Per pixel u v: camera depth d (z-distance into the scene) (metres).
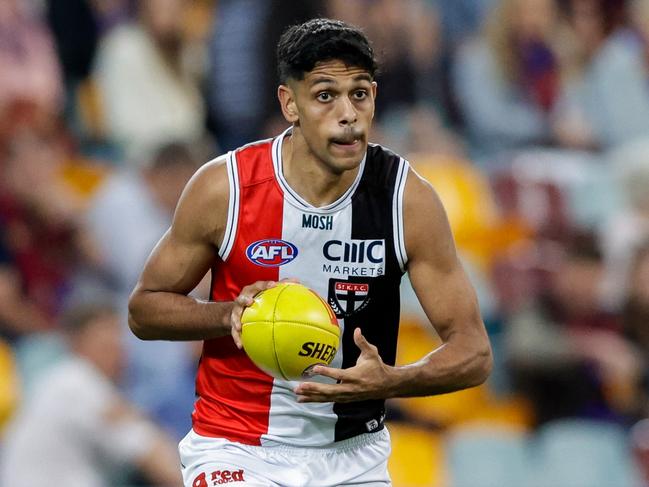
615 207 37.88
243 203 13.95
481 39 41.72
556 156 40.56
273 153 14.05
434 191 14.21
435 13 41.75
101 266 30.45
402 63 38.47
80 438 25.06
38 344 28.61
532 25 41.19
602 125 43.03
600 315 31.88
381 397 13.52
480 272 34.28
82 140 35.84
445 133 38.91
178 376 28.67
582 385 30.55
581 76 43.34
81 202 32.50
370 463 14.96
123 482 25.52
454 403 31.16
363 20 37.38
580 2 43.78
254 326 13.34
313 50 13.12
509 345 31.14
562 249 35.16
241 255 14.04
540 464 29.77
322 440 14.67
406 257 14.12
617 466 29.88
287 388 14.45
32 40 33.75
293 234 13.95
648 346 31.66
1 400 27.55
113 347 25.69
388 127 38.06
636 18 45.06
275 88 34.78
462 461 29.59
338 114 13.13
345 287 14.08
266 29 34.78
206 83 36.09
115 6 36.81
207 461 14.61
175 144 31.16
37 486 24.75
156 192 30.81
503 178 37.16
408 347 31.80
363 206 13.98
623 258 34.25
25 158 30.62
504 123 40.59
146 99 35.41
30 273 30.02
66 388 25.17
